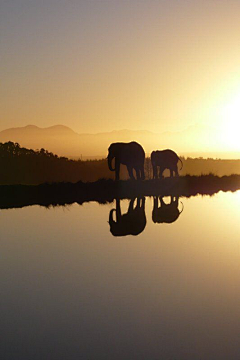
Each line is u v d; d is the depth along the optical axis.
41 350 3.95
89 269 6.45
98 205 12.91
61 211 11.79
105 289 5.58
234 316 4.69
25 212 11.62
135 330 4.36
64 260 6.95
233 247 7.81
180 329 4.38
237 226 9.77
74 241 8.28
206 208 12.45
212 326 4.44
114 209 12.17
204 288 5.61
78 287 5.66
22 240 8.37
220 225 9.85
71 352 3.91
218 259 7.01
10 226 9.73
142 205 13.01
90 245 7.96
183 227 9.61
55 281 5.92
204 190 16.80
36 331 4.34
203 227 9.62
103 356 3.83
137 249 7.67
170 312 4.81
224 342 4.09
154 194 15.58
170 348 3.98
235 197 14.99
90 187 15.76
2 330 4.36
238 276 6.12
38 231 9.20
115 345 4.05
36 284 5.80
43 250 7.61
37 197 14.32
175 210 12.02
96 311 4.85
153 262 6.82
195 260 6.95
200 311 4.84
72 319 4.62
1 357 3.82
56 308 4.95
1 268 6.54
